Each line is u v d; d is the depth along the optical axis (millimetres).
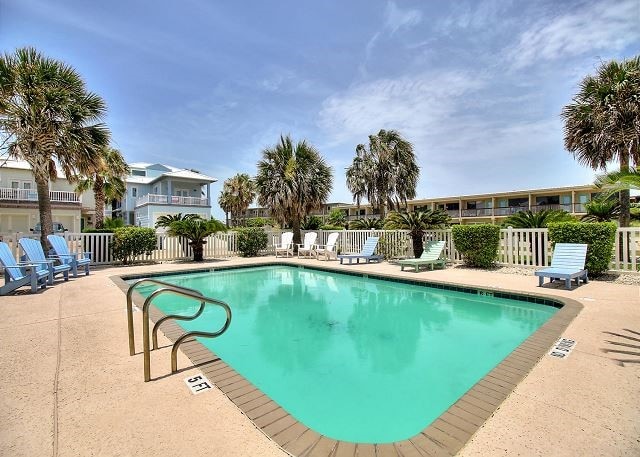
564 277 6801
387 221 12750
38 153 10461
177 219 13828
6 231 24234
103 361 3451
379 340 4938
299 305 7168
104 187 20391
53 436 2180
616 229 8273
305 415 3006
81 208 25875
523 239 9891
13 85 9953
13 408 2527
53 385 2912
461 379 3658
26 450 2033
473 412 2416
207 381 2980
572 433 2154
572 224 8234
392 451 2029
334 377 3756
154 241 12961
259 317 6242
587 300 5812
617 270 8312
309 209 16984
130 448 2057
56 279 8984
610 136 11586
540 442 2068
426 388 3469
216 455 1989
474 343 4750
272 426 2285
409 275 9164
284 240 16203
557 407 2465
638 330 4195
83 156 11148
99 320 4996
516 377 2943
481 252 10078
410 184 26453
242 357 4363
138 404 2588
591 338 3900
